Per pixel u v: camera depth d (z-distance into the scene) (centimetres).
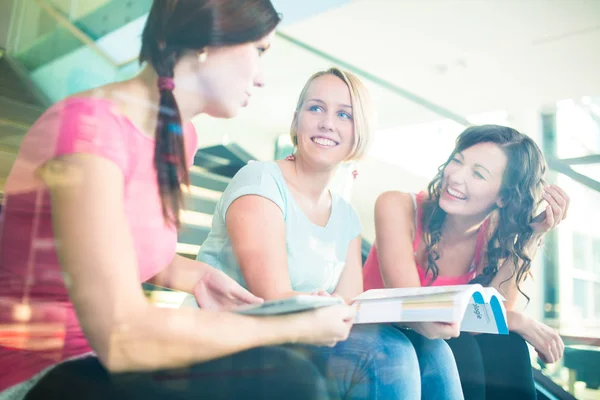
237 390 61
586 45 210
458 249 167
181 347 62
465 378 121
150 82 88
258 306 72
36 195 67
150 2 101
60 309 69
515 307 167
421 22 216
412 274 159
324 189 136
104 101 76
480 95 229
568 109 214
